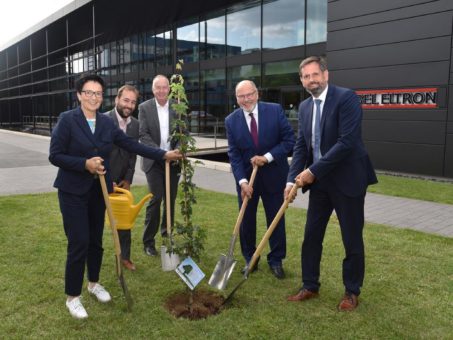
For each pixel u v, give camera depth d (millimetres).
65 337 2934
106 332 2994
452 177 9227
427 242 4930
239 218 3650
